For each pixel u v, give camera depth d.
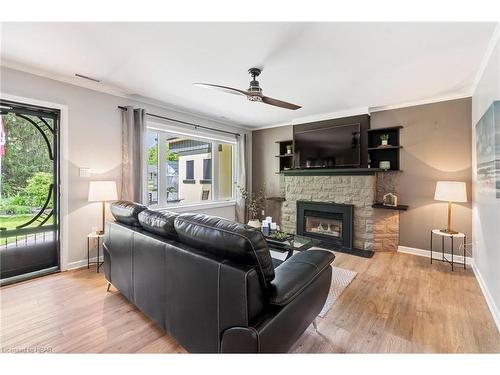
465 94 3.25
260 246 1.20
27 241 2.81
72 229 2.98
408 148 3.69
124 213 2.09
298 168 4.66
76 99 2.98
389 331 1.79
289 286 1.27
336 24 1.83
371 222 3.79
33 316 1.95
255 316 1.16
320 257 1.70
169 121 4.04
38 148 2.86
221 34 1.96
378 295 2.36
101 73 2.74
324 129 4.32
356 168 3.91
